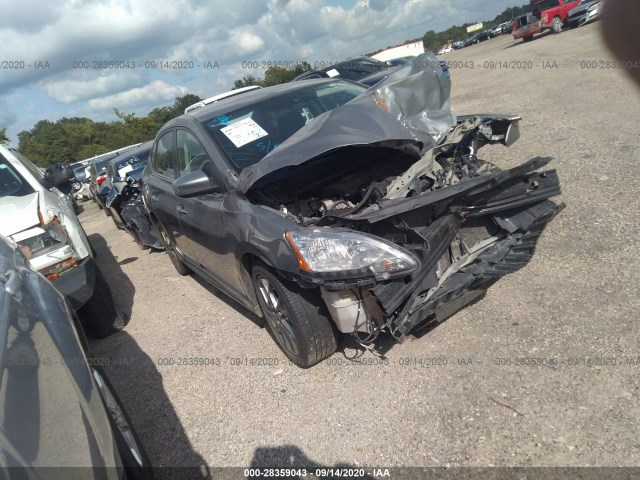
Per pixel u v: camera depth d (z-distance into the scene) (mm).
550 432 2281
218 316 4410
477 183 2627
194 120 4078
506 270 2994
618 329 2775
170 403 3275
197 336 4121
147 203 5344
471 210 3133
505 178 2691
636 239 3547
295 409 2889
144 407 3309
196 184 3404
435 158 3322
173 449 2844
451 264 3209
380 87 3287
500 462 2207
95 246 8961
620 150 5277
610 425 2230
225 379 3379
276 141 3715
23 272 2402
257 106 4062
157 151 5137
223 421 2967
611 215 3975
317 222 2783
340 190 3250
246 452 2676
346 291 2684
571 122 6855
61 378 1741
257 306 3533
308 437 2650
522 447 2246
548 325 2965
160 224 5352
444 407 2588
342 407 2795
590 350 2689
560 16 23031
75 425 1604
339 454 2488
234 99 4379
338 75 11570
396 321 2629
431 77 3354
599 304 3014
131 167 8852
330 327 3020
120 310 5199
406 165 3391
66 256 3873
